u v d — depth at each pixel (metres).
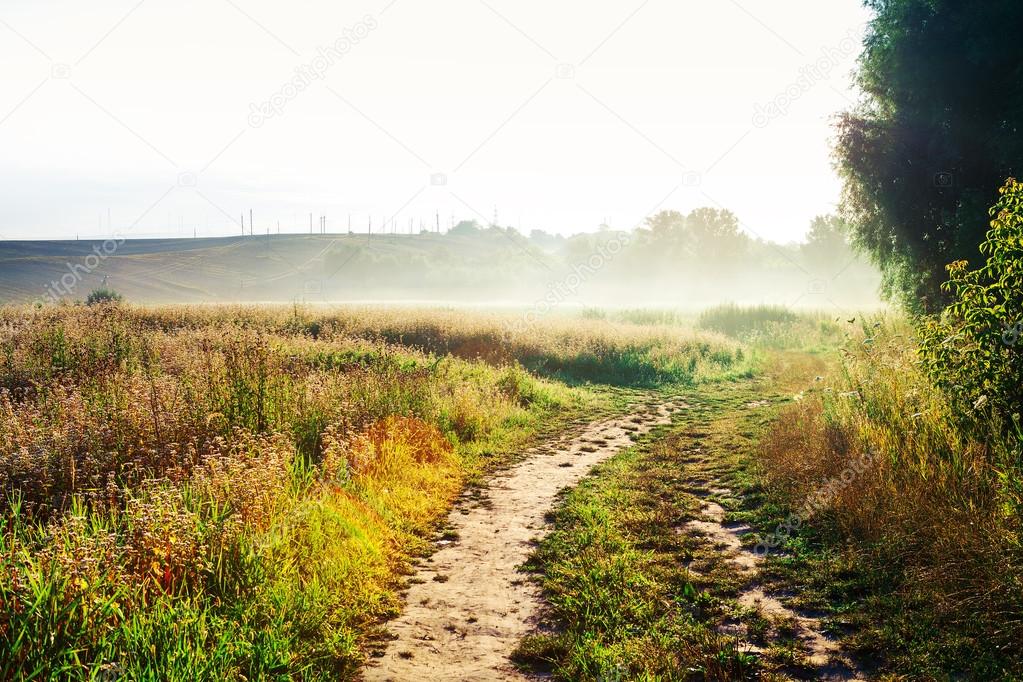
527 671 4.55
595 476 9.85
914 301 19.05
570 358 22.25
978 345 6.98
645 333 26.05
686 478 9.52
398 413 11.02
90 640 3.96
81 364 12.16
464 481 9.66
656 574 6.03
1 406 8.15
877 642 4.62
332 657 4.55
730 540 6.96
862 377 10.12
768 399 17.12
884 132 18.62
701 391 19.25
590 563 6.30
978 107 16.86
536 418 14.52
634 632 4.97
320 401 9.77
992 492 5.96
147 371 11.50
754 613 5.20
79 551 4.40
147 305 29.25
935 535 5.74
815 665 4.43
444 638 5.04
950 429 7.08
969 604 4.84
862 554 6.07
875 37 18.55
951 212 17.42
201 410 8.36
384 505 7.77
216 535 5.37
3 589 3.90
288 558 5.62
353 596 5.52
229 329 17.64
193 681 3.77
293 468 7.46
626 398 17.92
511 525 7.72
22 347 13.26
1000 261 6.91
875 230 19.98
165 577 4.85
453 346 22.55
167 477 6.23
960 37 16.41
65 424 7.29
